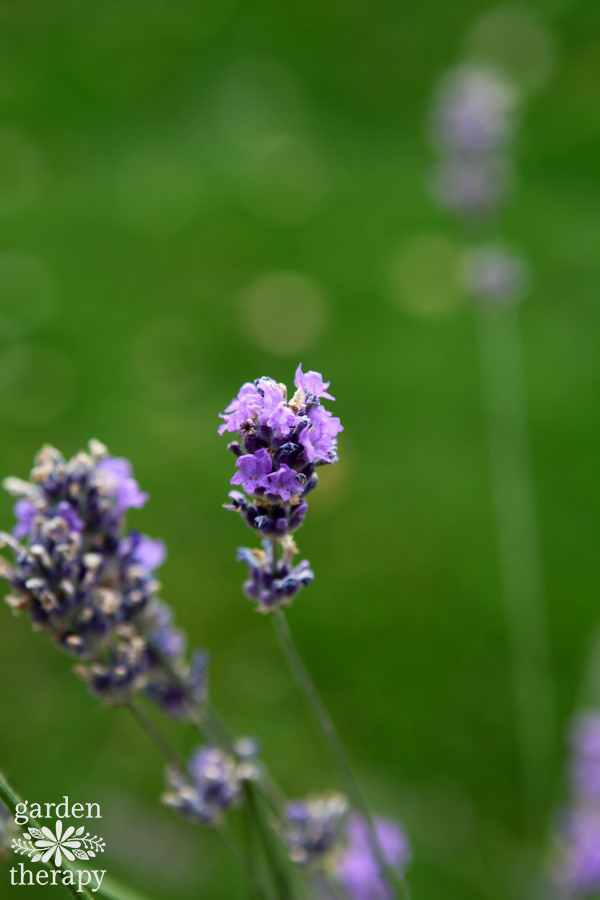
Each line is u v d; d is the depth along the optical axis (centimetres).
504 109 76
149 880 64
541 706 72
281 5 173
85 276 123
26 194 141
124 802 69
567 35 159
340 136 153
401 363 109
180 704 43
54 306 118
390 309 117
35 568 40
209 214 135
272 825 44
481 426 101
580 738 59
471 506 93
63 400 105
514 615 79
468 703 77
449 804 69
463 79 77
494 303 74
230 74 163
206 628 84
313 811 44
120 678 41
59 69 166
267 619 85
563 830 55
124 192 141
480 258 74
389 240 128
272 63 165
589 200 132
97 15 177
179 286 122
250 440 37
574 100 148
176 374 108
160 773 72
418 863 64
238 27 171
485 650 81
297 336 113
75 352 112
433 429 101
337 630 84
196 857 65
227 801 42
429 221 131
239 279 123
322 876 44
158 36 171
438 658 81
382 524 92
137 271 125
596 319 114
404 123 154
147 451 99
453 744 74
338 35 168
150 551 42
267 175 144
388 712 77
